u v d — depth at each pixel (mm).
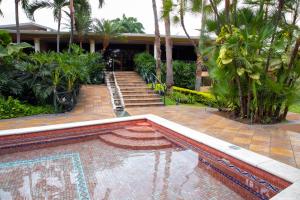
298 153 4305
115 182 3732
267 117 7035
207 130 5969
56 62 8664
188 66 15469
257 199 3250
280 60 6730
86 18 14977
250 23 7000
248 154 4078
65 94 8430
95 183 3695
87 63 11055
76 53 11641
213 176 3938
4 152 4980
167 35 12531
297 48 6457
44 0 14297
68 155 4855
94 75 13914
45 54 9117
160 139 5676
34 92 8727
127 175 3977
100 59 14297
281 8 6180
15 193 3385
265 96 6832
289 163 3846
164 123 6355
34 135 5480
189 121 7055
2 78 8289
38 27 18312
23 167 4262
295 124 6828
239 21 7145
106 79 13805
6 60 9008
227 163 4164
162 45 19438
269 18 6844
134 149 5191
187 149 5176
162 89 11508
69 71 8156
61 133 5797
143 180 3803
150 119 6875
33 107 8359
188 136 5211
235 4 7137
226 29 6836
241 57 6270
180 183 3699
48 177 3883
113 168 4246
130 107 9758
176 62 15609
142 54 15375
